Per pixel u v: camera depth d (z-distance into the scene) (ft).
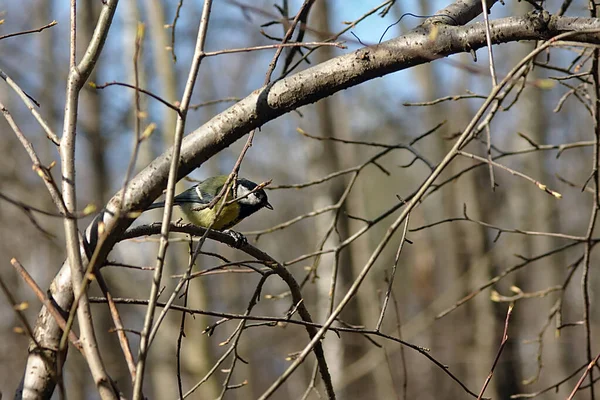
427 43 14.34
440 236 71.26
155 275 10.73
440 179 56.29
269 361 81.61
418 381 66.59
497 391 48.24
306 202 78.43
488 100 12.04
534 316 61.93
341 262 52.42
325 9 50.26
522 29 14.28
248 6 14.79
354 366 50.37
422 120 61.36
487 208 54.13
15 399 12.23
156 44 48.19
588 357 19.56
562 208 64.75
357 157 78.28
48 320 12.64
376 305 54.34
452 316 57.52
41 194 54.60
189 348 48.29
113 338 55.01
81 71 12.71
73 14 12.98
